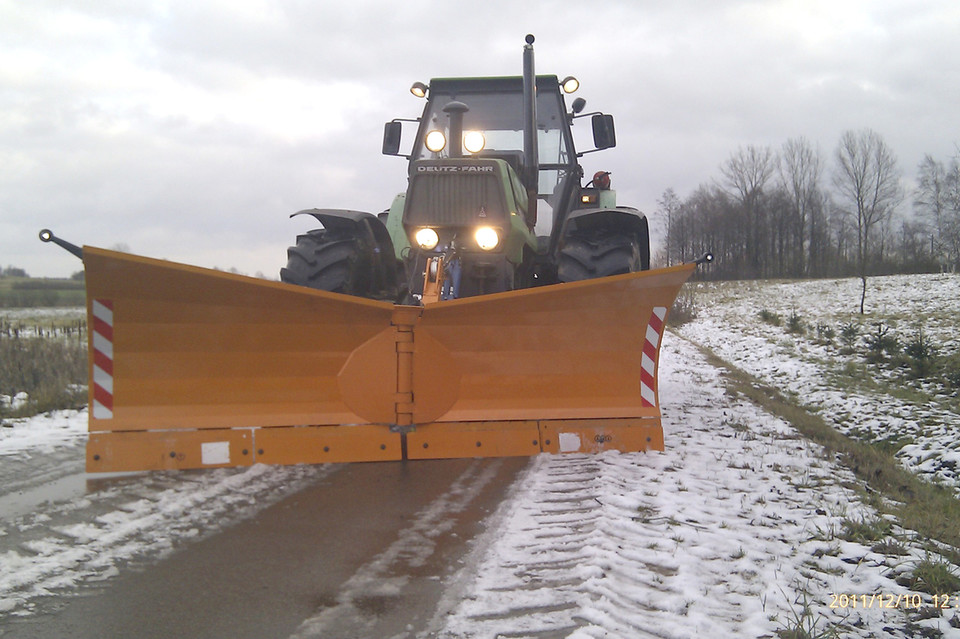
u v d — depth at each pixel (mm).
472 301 5039
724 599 3189
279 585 3260
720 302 33438
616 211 6512
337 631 2852
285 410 5062
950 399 10297
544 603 3100
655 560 3566
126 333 4867
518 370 5262
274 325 4953
